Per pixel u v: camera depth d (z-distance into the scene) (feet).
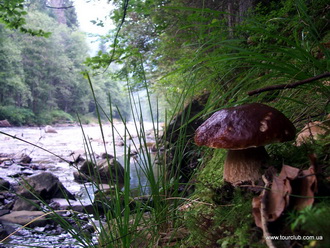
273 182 3.29
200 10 5.35
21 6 24.35
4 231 10.86
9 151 35.68
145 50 22.56
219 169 7.06
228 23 15.31
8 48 112.16
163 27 18.10
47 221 11.84
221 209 4.56
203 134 4.57
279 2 13.62
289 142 5.56
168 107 25.50
